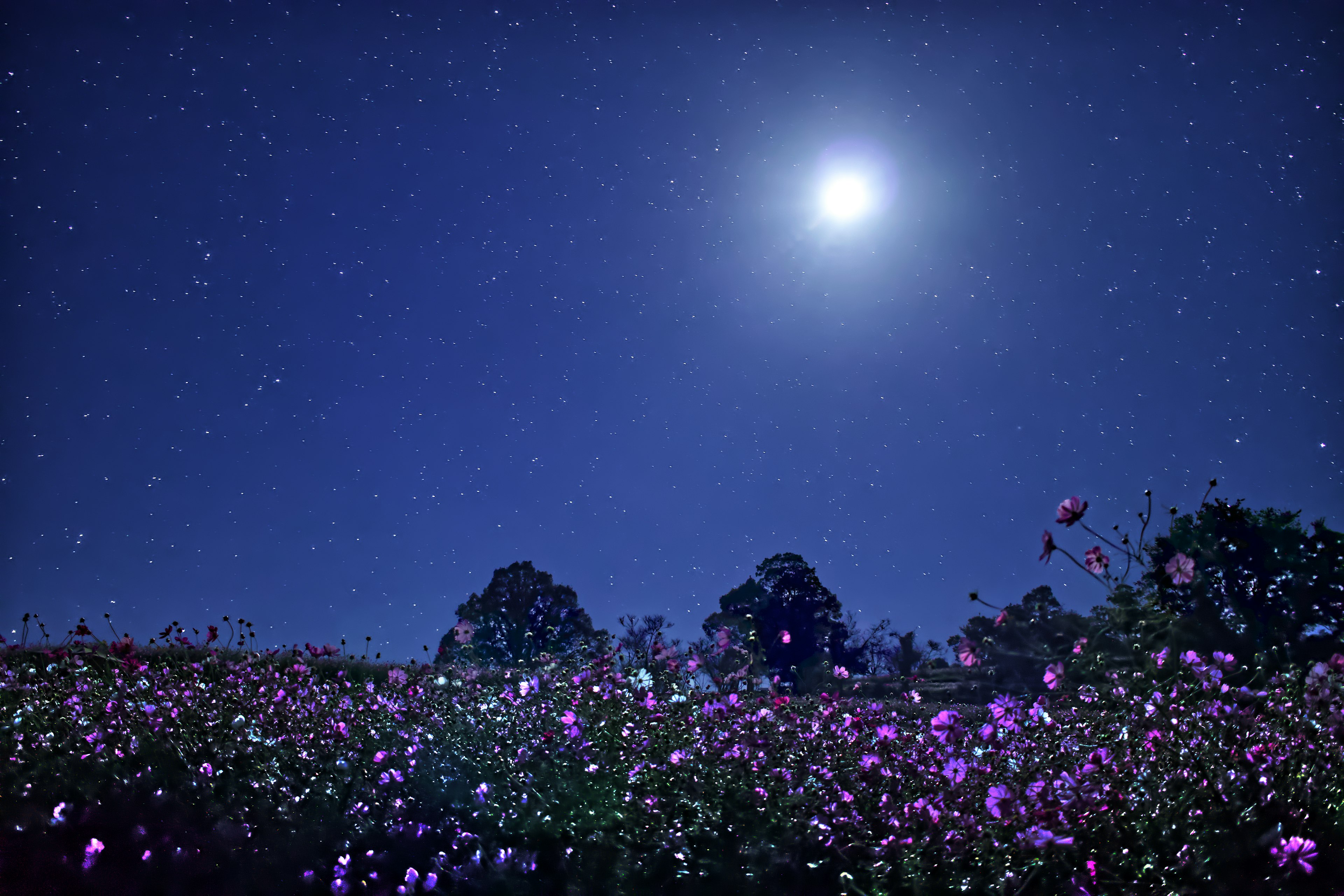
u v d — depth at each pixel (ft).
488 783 11.12
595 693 13.66
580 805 10.31
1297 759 8.71
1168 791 8.54
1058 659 9.93
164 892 8.25
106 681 16.28
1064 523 9.41
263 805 10.57
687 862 8.88
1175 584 9.10
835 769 11.12
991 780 9.18
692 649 14.93
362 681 19.57
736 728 12.25
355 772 11.71
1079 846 7.75
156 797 10.77
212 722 13.56
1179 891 6.89
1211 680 9.53
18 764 11.83
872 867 8.09
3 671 16.89
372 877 8.54
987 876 7.80
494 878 8.60
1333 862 7.29
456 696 15.85
